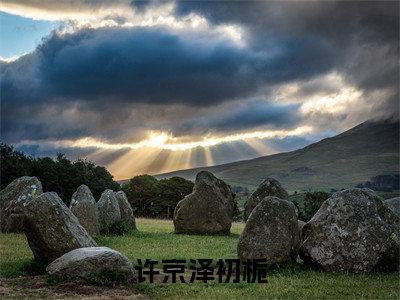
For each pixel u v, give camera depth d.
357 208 22.59
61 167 70.62
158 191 89.56
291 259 22.47
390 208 23.89
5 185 60.78
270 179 38.50
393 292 18.17
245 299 16.78
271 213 22.28
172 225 50.59
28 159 66.50
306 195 59.03
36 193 36.53
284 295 17.58
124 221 37.94
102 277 18.52
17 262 22.27
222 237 37.03
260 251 21.66
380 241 22.08
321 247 22.19
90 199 33.50
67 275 18.59
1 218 35.94
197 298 16.89
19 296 16.53
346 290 18.42
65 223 21.45
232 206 41.56
